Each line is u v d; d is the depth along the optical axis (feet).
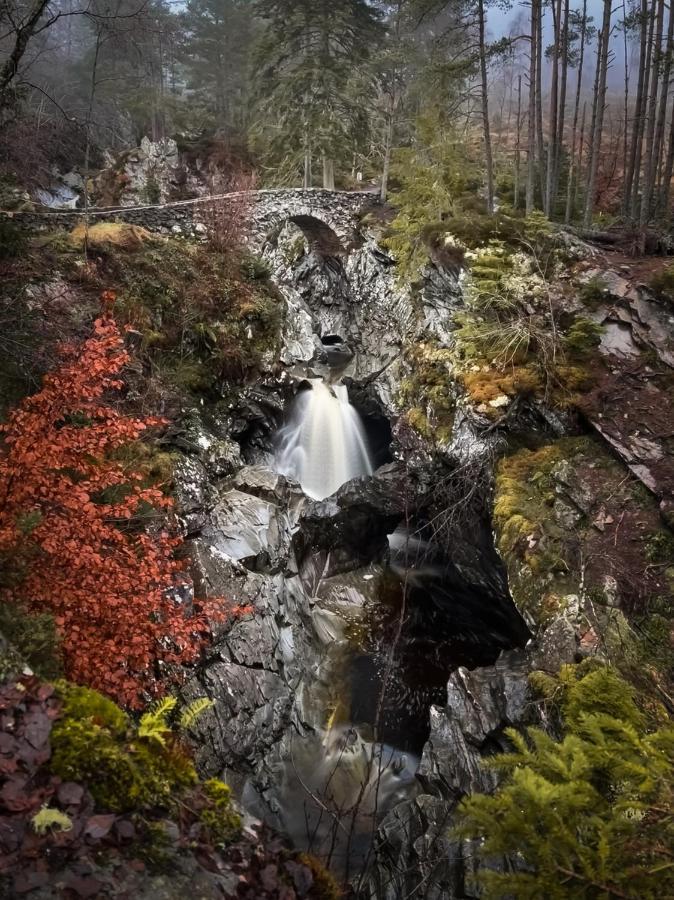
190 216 50.29
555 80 46.57
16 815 7.59
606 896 7.24
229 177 72.74
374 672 34.42
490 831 8.07
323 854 22.59
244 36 103.30
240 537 34.32
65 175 72.69
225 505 35.83
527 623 24.54
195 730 24.72
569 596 23.02
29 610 15.17
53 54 88.48
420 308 45.62
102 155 82.53
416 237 45.93
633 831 8.27
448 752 22.30
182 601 26.78
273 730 28.14
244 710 27.20
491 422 32.17
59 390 16.11
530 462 30.22
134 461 30.63
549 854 7.64
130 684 17.17
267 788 26.13
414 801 22.59
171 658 20.39
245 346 45.80
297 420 50.49
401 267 48.26
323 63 65.51
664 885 7.52
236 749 26.08
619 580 23.12
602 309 34.17
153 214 48.65
